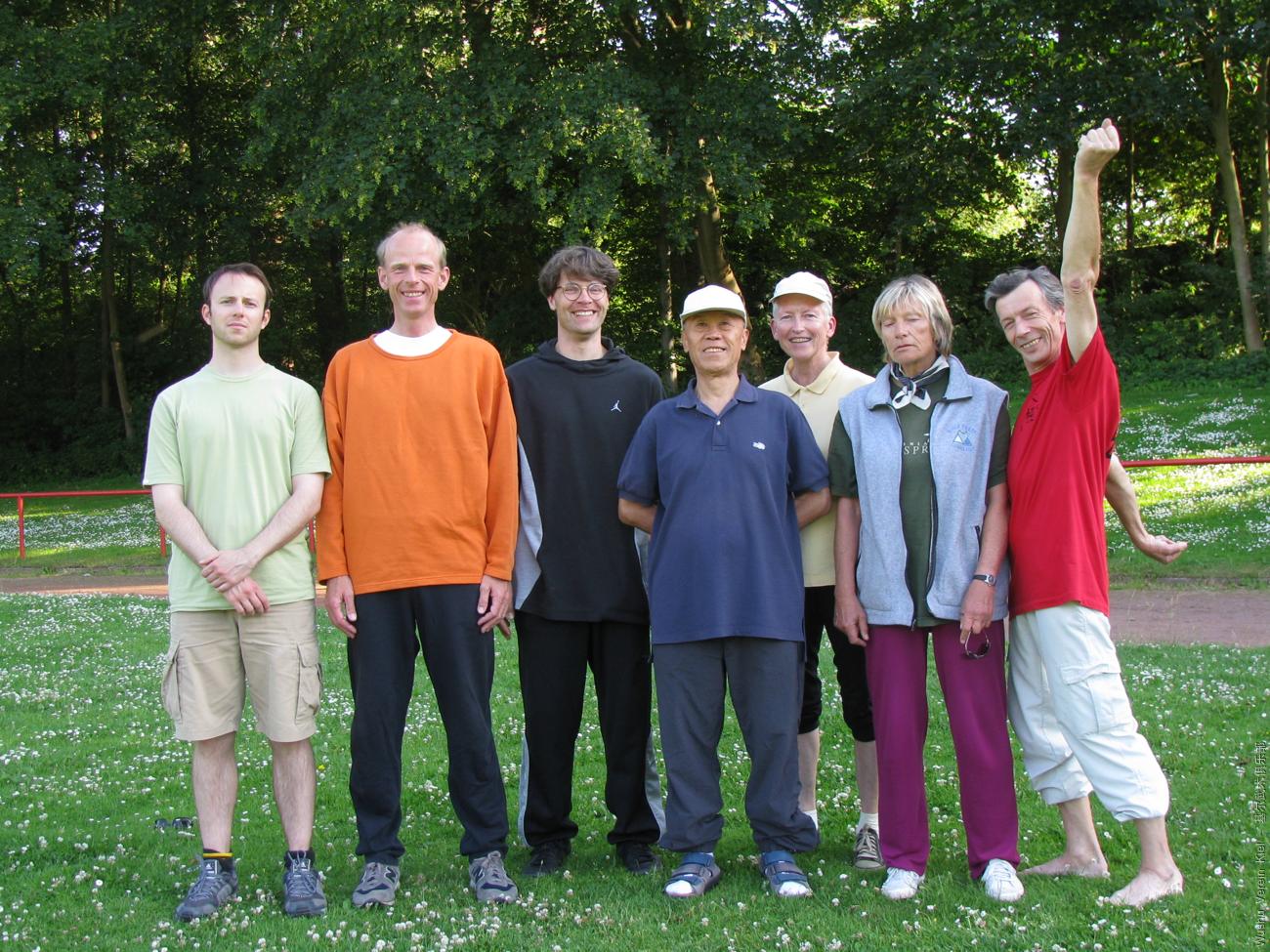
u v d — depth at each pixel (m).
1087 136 3.52
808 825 3.92
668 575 3.92
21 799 5.21
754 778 3.91
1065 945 3.20
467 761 3.91
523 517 4.14
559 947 3.31
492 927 3.47
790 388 4.50
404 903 3.76
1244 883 3.61
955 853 4.19
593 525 4.18
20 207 21.36
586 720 6.50
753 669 3.89
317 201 17.70
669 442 3.99
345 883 4.06
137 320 29.66
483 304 25.28
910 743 3.80
